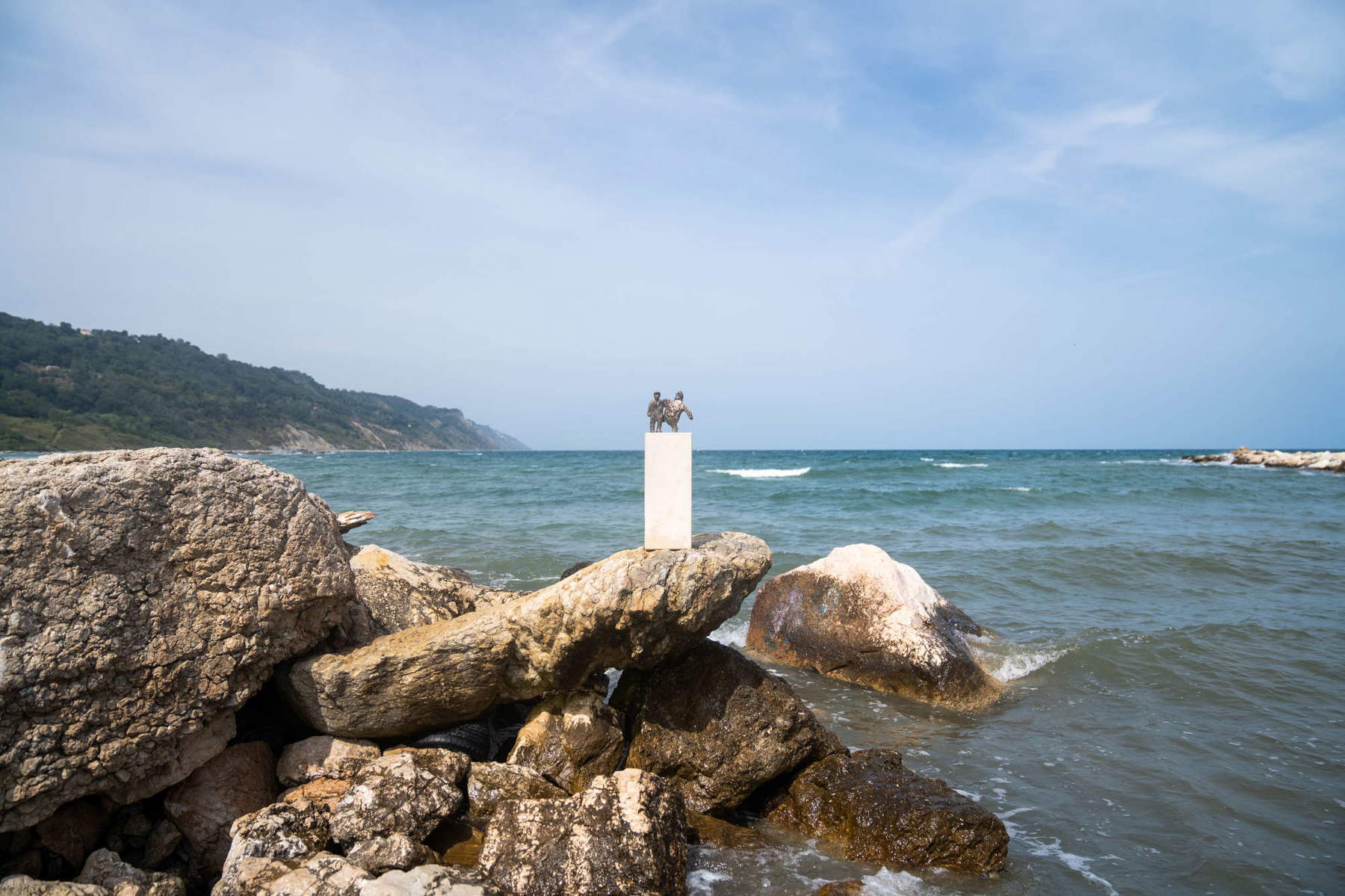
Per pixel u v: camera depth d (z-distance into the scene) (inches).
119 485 242.8
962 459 4010.8
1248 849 287.0
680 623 297.9
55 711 221.3
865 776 310.7
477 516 1155.9
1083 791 331.9
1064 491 1480.1
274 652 271.6
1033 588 685.9
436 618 368.5
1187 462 3314.5
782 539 931.3
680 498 312.0
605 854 236.2
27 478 229.6
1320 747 371.6
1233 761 358.0
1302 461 2417.6
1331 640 531.5
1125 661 492.7
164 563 249.9
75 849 234.7
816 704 434.9
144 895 214.8
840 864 275.4
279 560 273.1
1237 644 522.6
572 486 1739.7
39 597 221.5
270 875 217.6
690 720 322.3
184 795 254.8
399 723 292.0
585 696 323.6
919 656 444.5
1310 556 823.7
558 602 289.4
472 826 268.4
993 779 344.2
